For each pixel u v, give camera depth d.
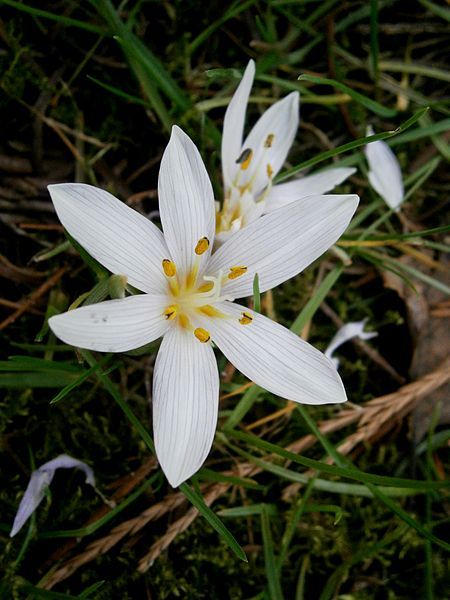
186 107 0.14
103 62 0.14
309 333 0.15
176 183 0.10
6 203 0.13
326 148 0.15
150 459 0.13
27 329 0.13
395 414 0.14
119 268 0.09
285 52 0.15
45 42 0.14
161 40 0.15
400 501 0.14
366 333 0.14
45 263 0.13
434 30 0.16
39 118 0.13
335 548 0.13
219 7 0.15
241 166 0.12
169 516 0.13
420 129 0.15
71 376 0.12
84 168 0.14
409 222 0.15
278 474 0.13
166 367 0.10
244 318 0.10
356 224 0.14
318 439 0.13
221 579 0.13
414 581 0.14
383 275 0.15
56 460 0.12
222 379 0.13
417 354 0.14
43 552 0.12
